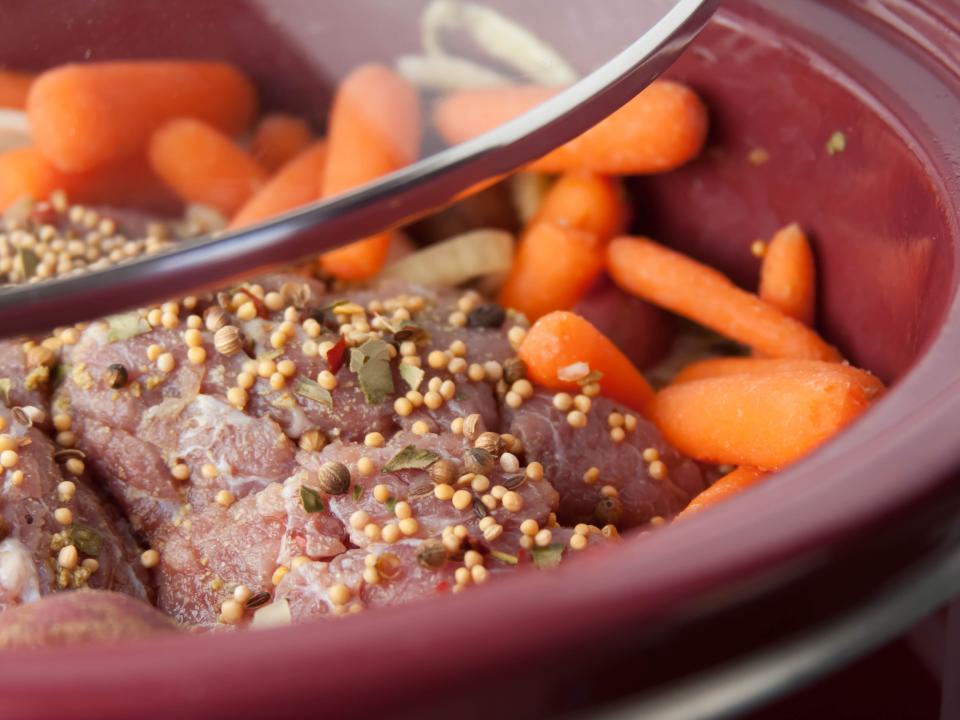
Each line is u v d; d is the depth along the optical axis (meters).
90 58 0.26
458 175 0.19
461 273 0.30
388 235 0.30
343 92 0.26
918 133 0.24
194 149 0.27
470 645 0.15
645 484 0.24
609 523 0.24
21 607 0.19
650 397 0.26
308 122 0.27
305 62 0.27
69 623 0.18
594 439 0.24
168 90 0.26
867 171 0.26
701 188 0.30
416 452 0.22
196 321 0.24
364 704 0.15
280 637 0.15
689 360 0.30
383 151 0.25
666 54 0.21
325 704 0.15
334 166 0.25
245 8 0.26
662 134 0.28
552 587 0.15
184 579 0.23
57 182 0.28
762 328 0.28
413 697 0.15
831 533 0.16
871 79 0.25
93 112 0.26
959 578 0.18
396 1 0.26
